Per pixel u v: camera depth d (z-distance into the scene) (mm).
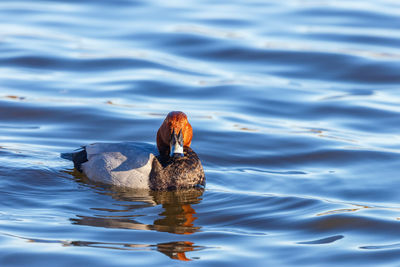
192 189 11672
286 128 15477
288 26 24359
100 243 9016
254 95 17891
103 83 18453
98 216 10156
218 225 9977
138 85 18344
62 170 12312
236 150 13953
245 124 15695
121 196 11195
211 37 22812
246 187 11883
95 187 11547
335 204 10930
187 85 18547
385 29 23938
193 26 24172
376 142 14570
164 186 11492
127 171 11492
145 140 14539
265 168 13031
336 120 16172
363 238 9484
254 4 27547
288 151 13969
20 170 12008
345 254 8859
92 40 22453
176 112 11648
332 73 20000
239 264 8453
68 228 9547
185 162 11648
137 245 9008
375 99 17703
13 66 19609
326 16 25672
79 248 8789
